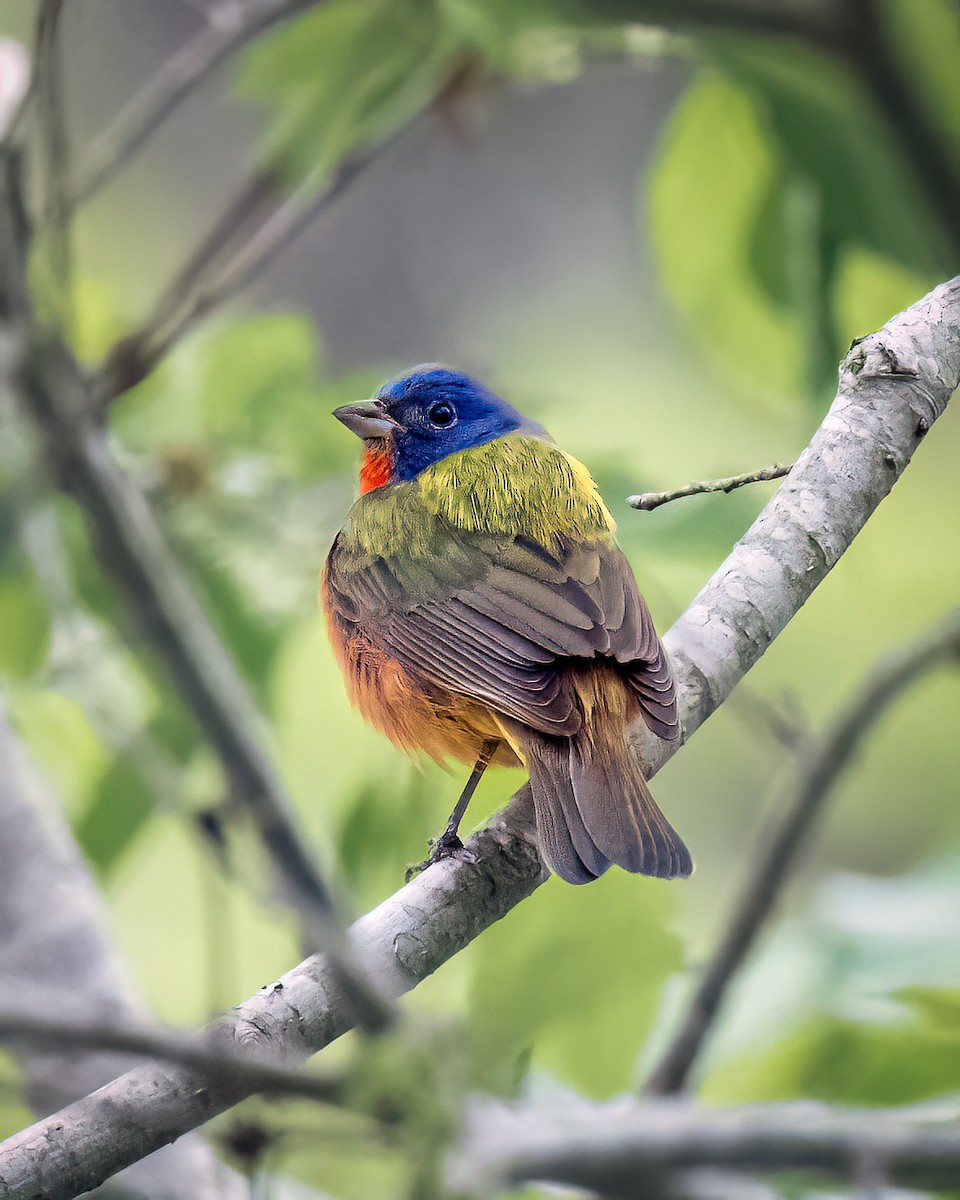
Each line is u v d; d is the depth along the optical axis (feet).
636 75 69.26
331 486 35.88
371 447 35.99
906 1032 33.19
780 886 35.50
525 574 30.55
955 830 40.45
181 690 21.02
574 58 40.70
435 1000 28.78
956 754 56.70
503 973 28.96
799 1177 26.71
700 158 44.39
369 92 38.55
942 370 27.53
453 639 30.17
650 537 34.09
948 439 57.52
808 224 42.73
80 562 34.42
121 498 21.44
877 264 43.19
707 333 45.34
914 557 55.36
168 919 41.47
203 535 34.88
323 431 36.70
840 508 27.17
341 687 34.73
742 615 27.20
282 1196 28.25
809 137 42.27
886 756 56.90
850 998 33.78
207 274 39.60
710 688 26.96
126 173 66.39
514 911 29.22
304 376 37.91
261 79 39.88
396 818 32.78
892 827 56.39
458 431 35.65
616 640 28.19
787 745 37.27
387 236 66.69
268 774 20.74
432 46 38.65
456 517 31.81
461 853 25.67
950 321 27.86
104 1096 20.49
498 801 33.06
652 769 28.81
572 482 32.35
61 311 21.97
